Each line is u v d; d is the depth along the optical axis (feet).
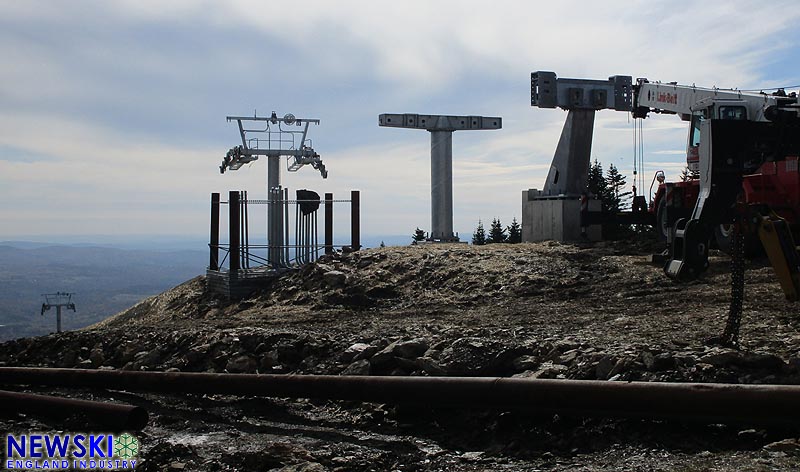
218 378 34.09
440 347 33.94
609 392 24.77
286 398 34.04
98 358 45.47
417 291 61.00
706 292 47.83
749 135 42.24
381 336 39.47
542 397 25.95
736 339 31.48
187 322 56.34
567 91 83.20
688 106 72.84
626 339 33.91
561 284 57.21
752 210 33.76
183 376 35.24
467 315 49.39
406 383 28.86
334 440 28.40
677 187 69.26
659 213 73.41
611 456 24.12
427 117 92.17
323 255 72.84
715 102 65.16
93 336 49.01
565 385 25.66
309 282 66.95
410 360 33.53
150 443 29.63
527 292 56.44
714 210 41.73
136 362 42.93
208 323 53.93
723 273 53.21
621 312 44.60
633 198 81.46
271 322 52.44
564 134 85.35
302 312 58.54
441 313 51.88
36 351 49.29
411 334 39.63
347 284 64.34
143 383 36.29
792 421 21.94
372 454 26.21
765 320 36.83
